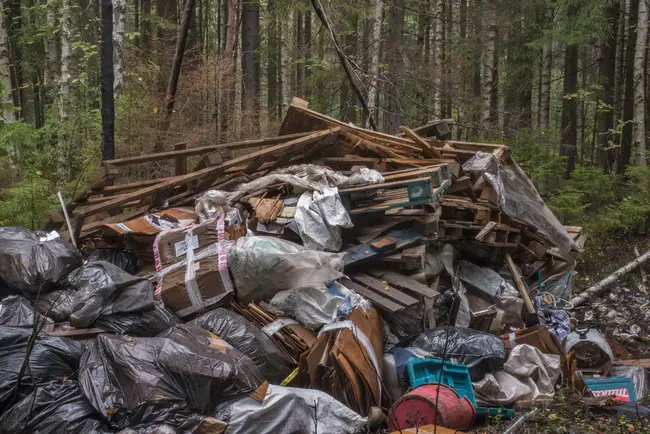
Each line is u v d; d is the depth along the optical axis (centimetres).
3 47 1344
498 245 731
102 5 815
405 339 618
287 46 1823
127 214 712
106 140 828
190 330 504
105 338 460
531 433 482
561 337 715
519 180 815
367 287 634
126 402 426
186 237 634
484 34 1794
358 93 1152
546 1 1619
